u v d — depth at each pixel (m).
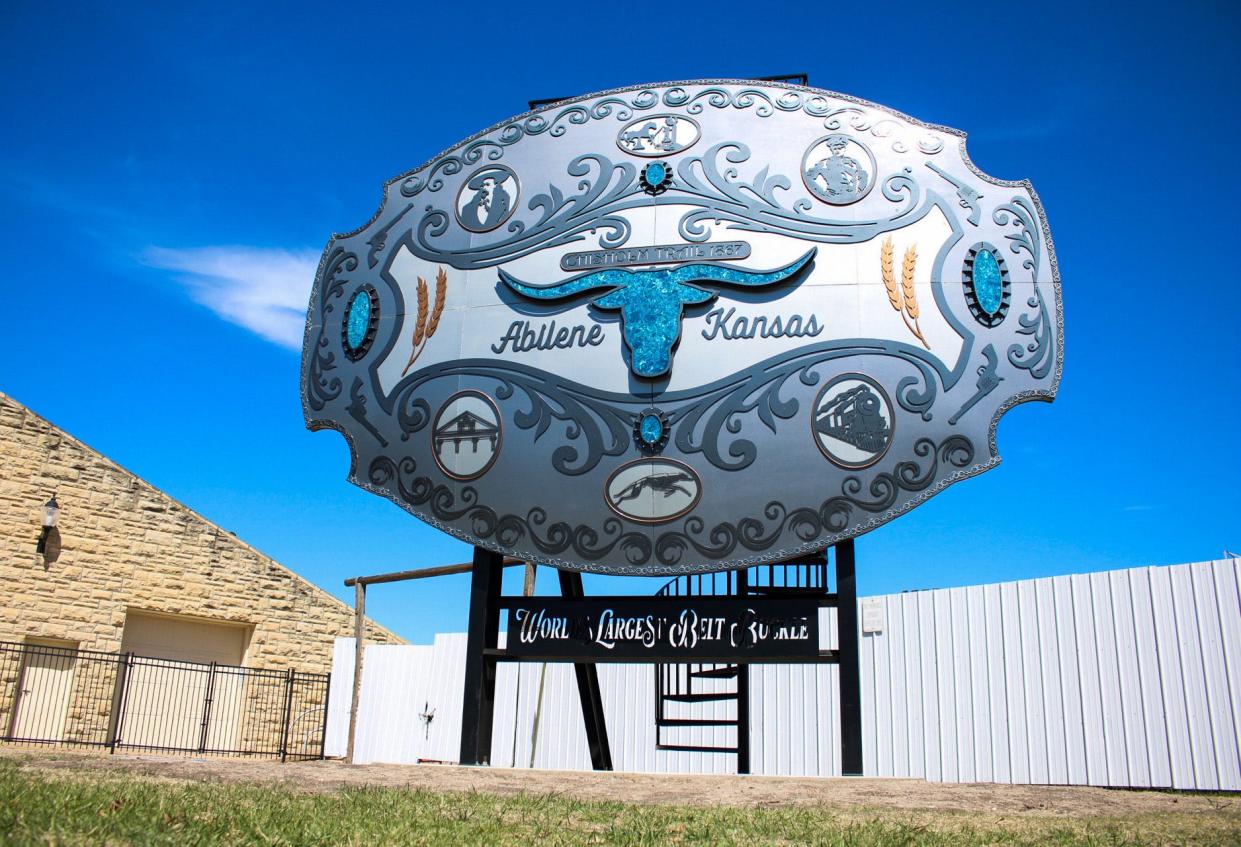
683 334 11.54
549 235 12.25
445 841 5.91
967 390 10.84
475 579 11.56
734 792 8.70
